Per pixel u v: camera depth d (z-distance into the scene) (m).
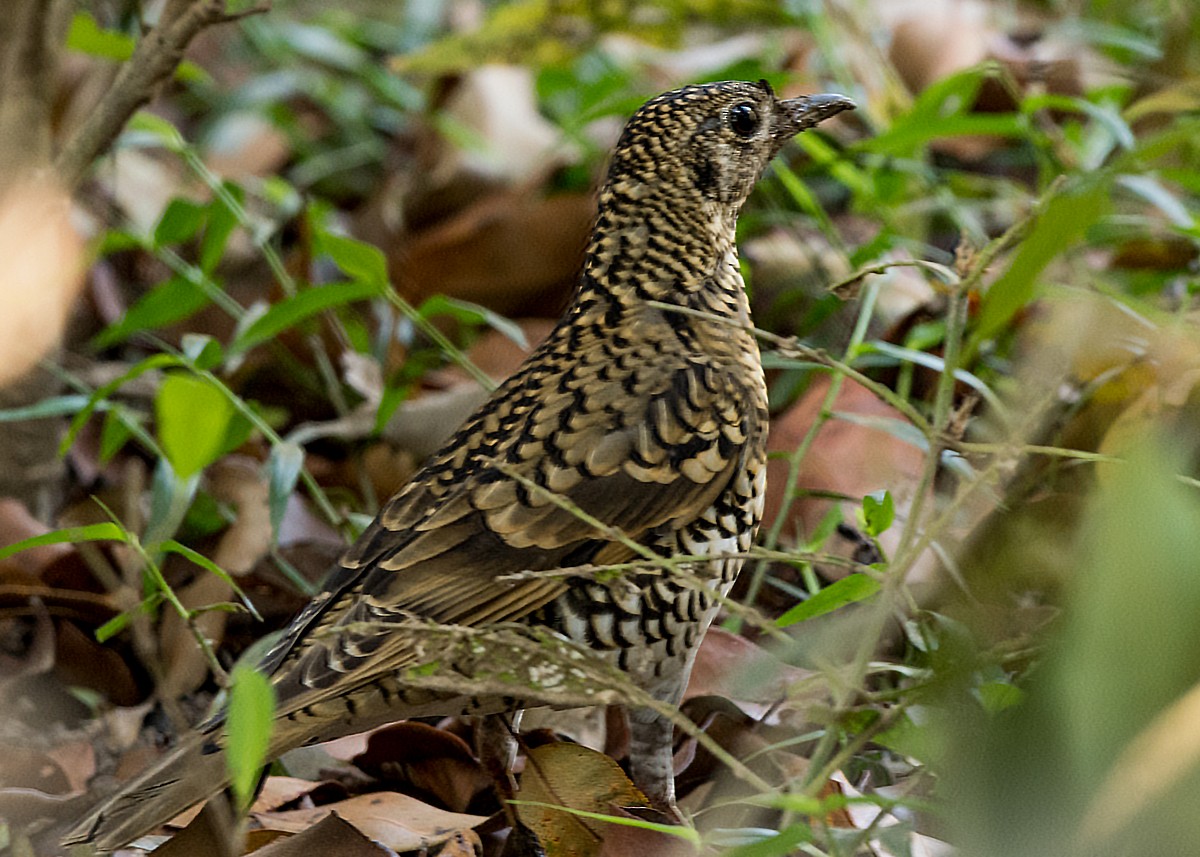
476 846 7.48
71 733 8.84
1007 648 6.82
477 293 12.22
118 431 9.69
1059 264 10.73
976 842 4.87
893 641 8.67
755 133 8.34
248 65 17.12
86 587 9.55
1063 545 8.16
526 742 8.14
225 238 10.61
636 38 13.28
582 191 13.63
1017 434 6.50
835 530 9.44
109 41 10.86
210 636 9.24
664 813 7.60
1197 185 10.37
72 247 10.02
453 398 10.66
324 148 15.98
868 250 10.23
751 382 7.79
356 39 17.09
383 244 13.35
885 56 13.45
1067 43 13.45
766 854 5.57
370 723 7.11
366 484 10.66
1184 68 11.80
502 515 7.14
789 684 8.23
